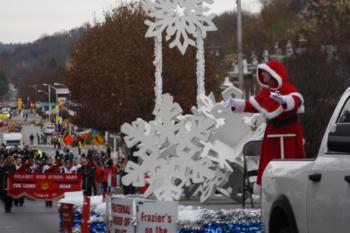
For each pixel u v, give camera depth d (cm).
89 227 1741
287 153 1495
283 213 1085
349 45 5106
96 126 6556
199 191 1797
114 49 6275
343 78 4641
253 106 1511
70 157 5650
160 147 1675
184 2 1964
